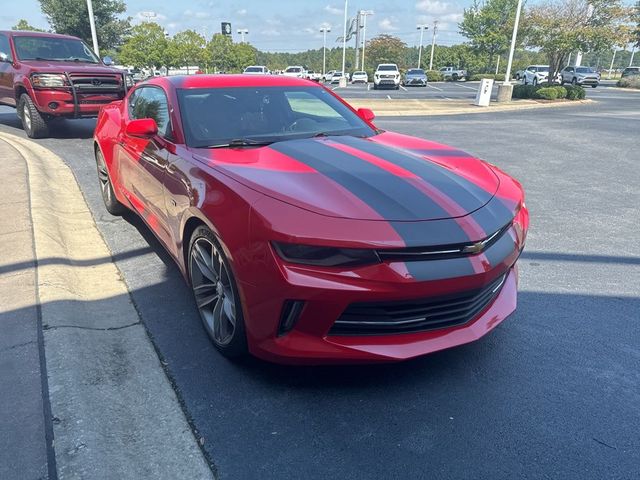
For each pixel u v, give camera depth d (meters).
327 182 2.65
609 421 2.46
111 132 4.90
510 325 3.35
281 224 2.35
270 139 3.49
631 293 3.85
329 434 2.35
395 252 2.31
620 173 8.09
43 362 2.69
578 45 23.84
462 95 28.86
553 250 4.73
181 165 3.15
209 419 2.43
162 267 4.16
